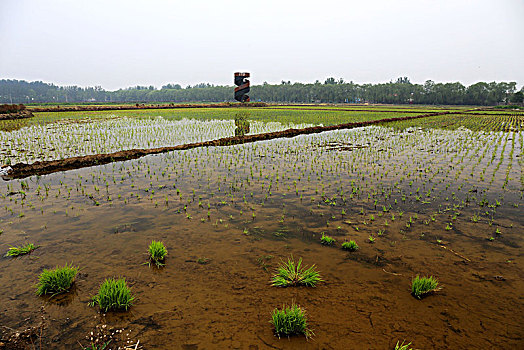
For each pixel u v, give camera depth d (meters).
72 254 4.88
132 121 29.73
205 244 5.26
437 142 17.09
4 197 7.57
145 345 3.07
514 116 41.56
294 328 3.18
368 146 15.80
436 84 119.06
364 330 3.26
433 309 3.60
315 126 25.59
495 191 8.20
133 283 4.12
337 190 8.41
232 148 15.18
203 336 3.19
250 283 4.13
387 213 6.71
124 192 8.14
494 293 3.90
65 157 12.70
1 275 4.27
